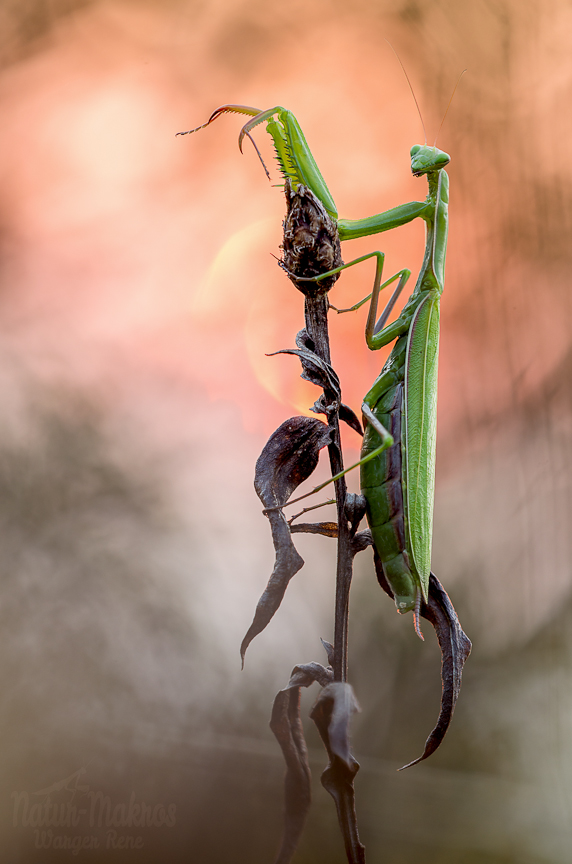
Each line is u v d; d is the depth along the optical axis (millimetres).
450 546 597
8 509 583
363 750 550
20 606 549
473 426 599
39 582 560
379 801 517
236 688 551
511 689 553
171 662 551
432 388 448
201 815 503
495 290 596
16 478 593
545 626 554
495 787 521
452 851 502
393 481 441
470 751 534
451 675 434
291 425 430
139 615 565
